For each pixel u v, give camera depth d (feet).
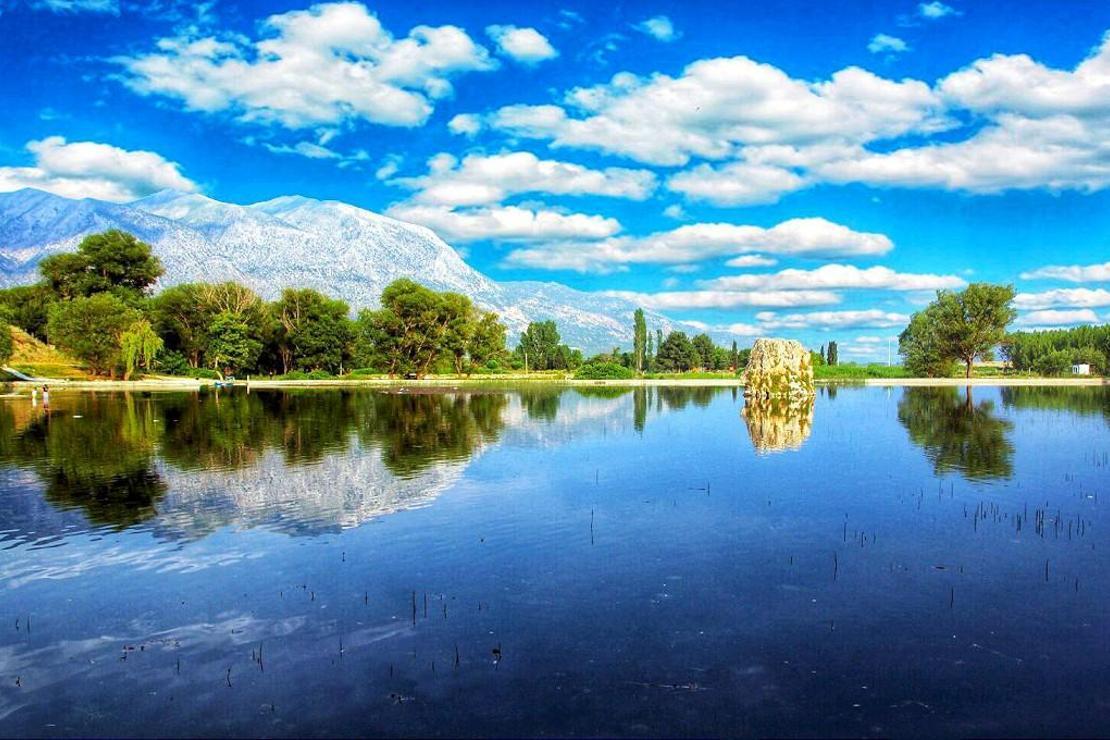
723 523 64.44
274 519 66.39
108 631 41.65
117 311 363.76
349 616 43.37
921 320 386.11
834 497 75.10
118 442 122.21
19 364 374.02
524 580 49.52
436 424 149.18
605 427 141.59
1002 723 31.55
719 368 531.09
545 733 30.91
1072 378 379.14
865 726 31.35
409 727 31.45
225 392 284.20
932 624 41.88
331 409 191.62
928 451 107.45
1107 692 34.09
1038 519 65.57
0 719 32.50
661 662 37.29
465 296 422.00
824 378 369.71
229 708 33.17
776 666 36.83
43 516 68.13
